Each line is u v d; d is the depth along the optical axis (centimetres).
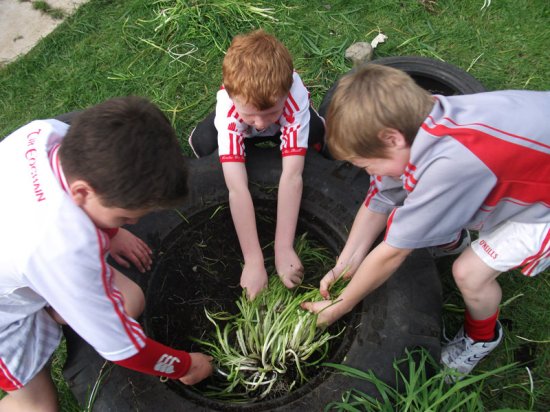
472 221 145
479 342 170
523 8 272
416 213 131
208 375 173
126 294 164
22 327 154
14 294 144
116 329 130
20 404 165
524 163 127
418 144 126
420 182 128
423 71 233
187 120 250
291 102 187
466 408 165
